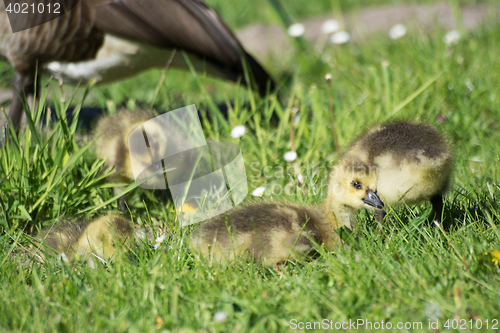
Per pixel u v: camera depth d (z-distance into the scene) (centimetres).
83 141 1123
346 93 1571
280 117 1253
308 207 865
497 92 1342
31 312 641
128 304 641
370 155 856
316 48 2142
